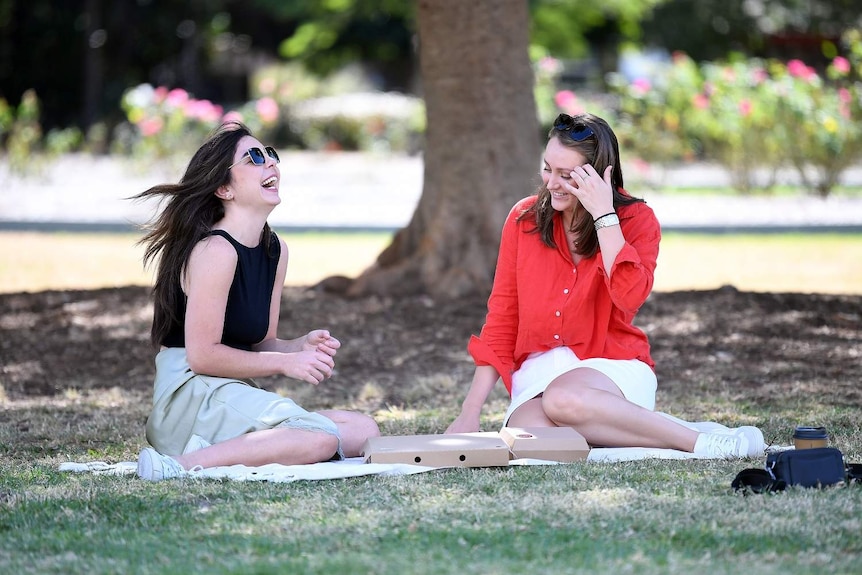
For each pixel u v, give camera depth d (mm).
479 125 18250
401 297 18125
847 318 16703
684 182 43625
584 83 79250
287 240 30031
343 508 7754
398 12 65438
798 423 10875
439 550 6793
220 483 8461
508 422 9891
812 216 33219
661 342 15391
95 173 48344
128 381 13773
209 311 8977
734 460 9102
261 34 80000
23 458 9922
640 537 7008
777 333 15773
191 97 76500
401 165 55406
